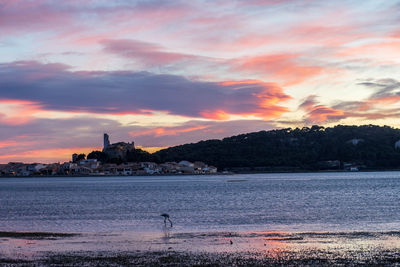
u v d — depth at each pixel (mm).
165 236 41000
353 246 34594
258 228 47281
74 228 48969
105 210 71375
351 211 63750
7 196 115562
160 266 28516
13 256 31875
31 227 50375
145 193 124000
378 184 159375
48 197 109812
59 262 29859
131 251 33469
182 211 67938
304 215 59281
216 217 58500
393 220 52625
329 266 28234
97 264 29219
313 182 188375
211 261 29750
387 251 32469
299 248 34031
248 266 28391
